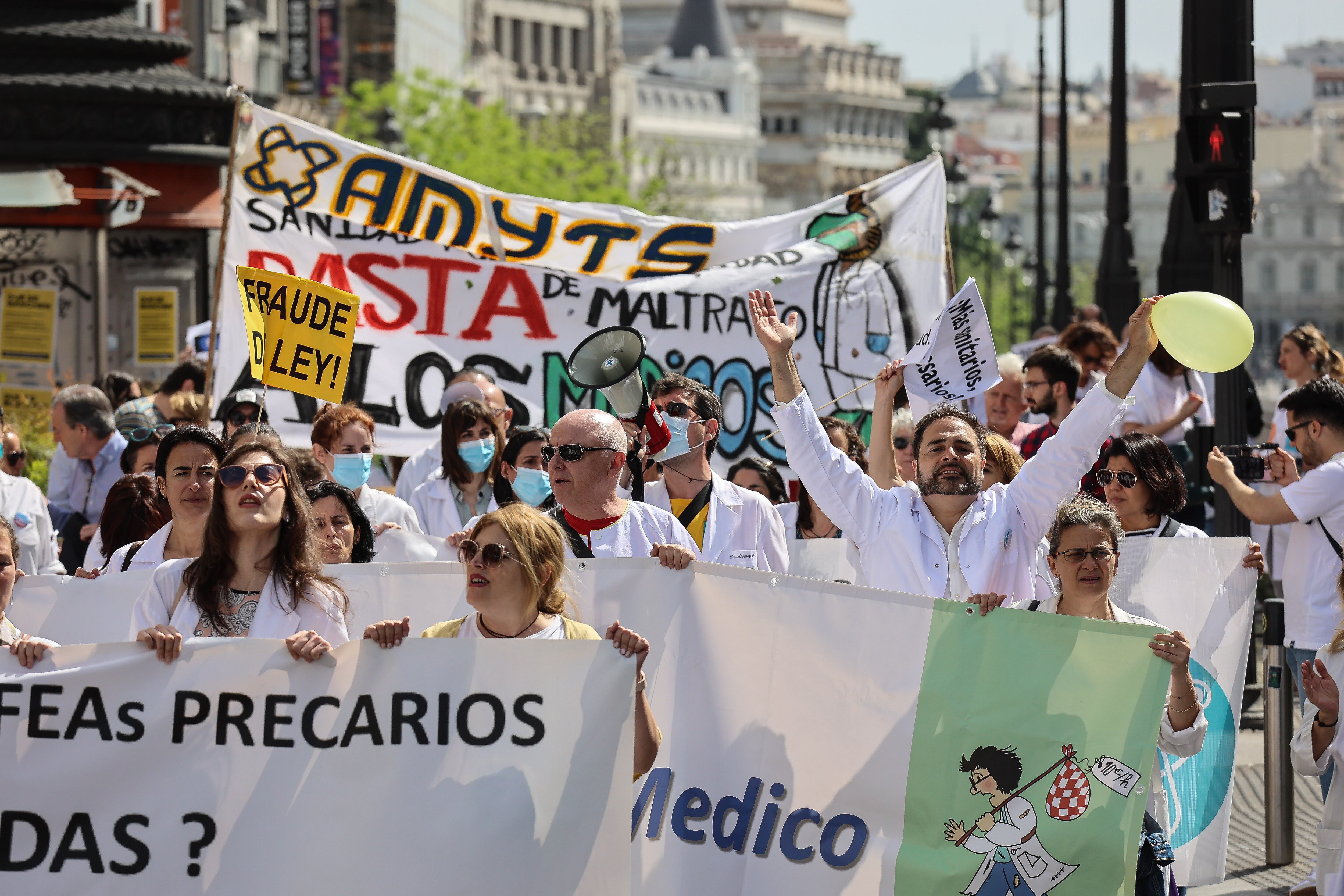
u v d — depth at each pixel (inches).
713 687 787.4
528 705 700.0
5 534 765.3
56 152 2283.5
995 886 765.3
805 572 1011.9
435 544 990.4
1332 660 842.8
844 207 1357.0
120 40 2345.0
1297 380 1501.0
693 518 942.4
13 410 2256.4
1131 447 956.6
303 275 1274.6
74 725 692.1
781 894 782.5
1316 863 1054.4
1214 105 1491.1
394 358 1284.4
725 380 1314.0
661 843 786.8
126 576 832.9
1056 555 793.6
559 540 716.0
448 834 698.2
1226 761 916.0
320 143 1270.9
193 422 1262.3
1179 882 908.0
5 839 690.8
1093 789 758.5
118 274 2423.7
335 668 697.6
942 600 769.6
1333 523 1077.8
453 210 1294.3
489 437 1112.2
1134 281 3063.5
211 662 695.1
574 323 1304.1
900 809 773.3
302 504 732.0
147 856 693.3
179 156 2368.4
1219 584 916.0
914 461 1066.1
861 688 776.3
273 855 695.7
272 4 6299.2
